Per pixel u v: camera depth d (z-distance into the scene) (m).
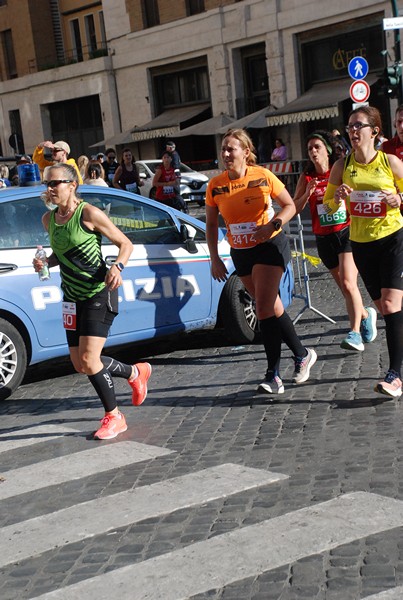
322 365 7.74
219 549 4.20
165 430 6.41
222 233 9.19
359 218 6.53
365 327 8.28
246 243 6.82
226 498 4.91
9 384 7.79
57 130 46.34
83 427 6.74
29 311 7.85
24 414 7.36
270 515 4.58
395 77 19.08
